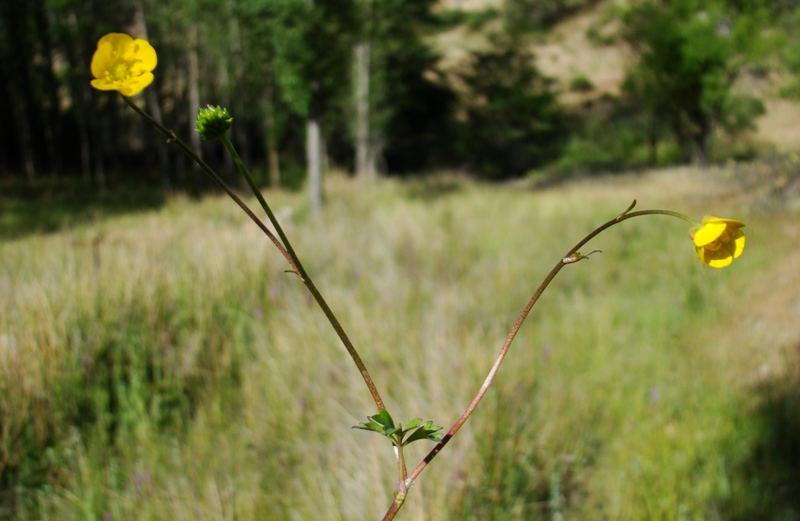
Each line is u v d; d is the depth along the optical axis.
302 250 6.41
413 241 7.21
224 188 0.90
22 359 3.26
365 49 20.95
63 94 23.17
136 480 2.67
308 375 3.65
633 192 12.99
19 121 21.00
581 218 10.09
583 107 32.25
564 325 4.94
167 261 4.86
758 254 6.79
